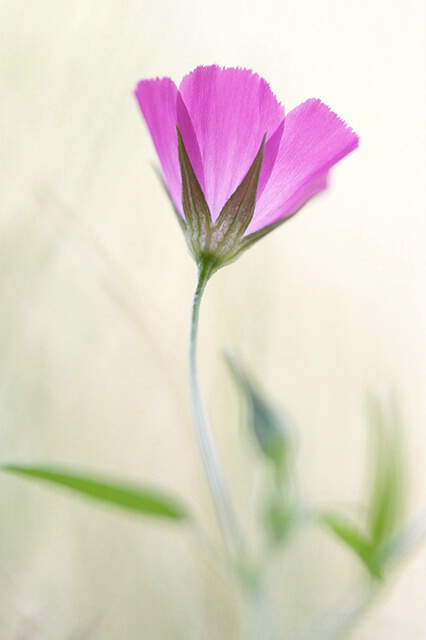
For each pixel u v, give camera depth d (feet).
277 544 1.35
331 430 1.75
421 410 1.90
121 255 1.62
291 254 1.81
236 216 1.12
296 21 1.90
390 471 1.31
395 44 2.08
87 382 1.55
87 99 1.49
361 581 1.51
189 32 1.64
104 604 1.51
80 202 1.50
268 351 1.64
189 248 1.14
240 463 1.55
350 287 1.88
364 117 2.03
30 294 1.48
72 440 1.53
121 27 1.50
